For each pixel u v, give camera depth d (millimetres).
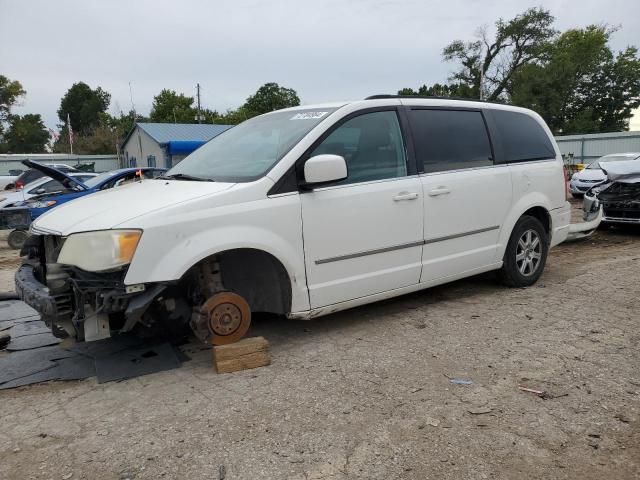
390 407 3348
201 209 3768
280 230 4070
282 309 4246
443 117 5289
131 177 11578
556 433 3033
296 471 2734
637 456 2820
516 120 6039
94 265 3502
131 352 4273
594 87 55812
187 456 2877
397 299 5699
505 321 4914
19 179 14500
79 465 2828
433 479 2654
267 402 3445
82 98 91812
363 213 4504
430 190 4945
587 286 6078
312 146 4316
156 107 62812
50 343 4562
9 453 2961
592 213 9117
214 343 4027
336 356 4176
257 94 63438
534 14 50469
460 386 3613
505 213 5656
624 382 3631
